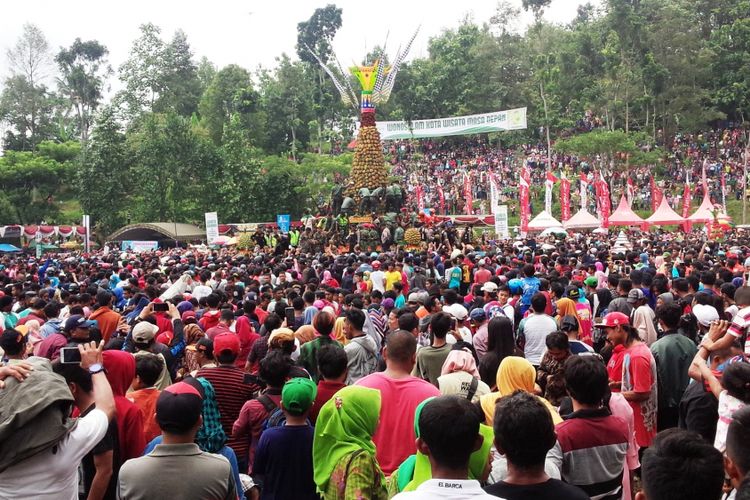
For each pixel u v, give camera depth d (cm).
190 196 6962
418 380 608
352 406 544
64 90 9862
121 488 473
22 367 454
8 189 7550
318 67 9612
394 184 4544
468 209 6153
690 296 1293
